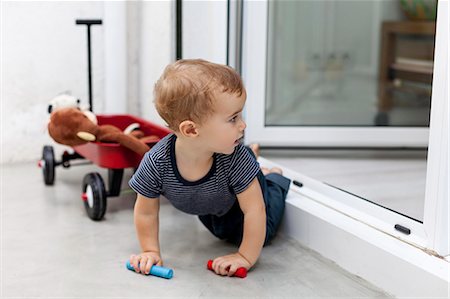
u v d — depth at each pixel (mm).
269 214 1459
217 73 1187
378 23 2395
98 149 1651
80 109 1817
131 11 2439
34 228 1562
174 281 1252
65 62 2330
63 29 2305
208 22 1848
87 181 1633
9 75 2236
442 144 1131
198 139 1210
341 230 1329
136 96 2516
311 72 2256
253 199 1295
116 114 2264
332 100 2312
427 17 2508
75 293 1188
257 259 1377
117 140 1606
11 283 1230
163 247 1444
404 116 2400
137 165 1663
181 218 1669
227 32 1843
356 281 1266
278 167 1762
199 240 1499
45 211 1702
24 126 2293
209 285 1233
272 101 2184
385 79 2422
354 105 2348
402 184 1813
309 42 2232
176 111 1194
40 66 2287
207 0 1843
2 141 2264
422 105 2424
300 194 1588
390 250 1201
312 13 2221
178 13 2039
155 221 1349
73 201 1803
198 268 1322
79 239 1487
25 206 1744
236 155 1275
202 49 1902
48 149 1961
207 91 1162
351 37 2330
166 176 1280
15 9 2211
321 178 1856
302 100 2244
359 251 1280
